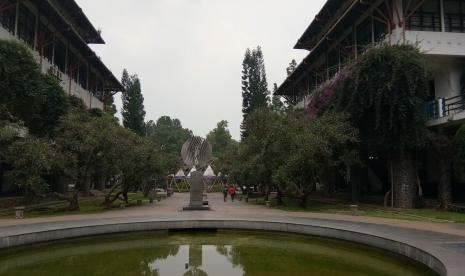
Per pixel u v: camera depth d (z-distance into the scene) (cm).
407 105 2055
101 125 2250
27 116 2373
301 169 2252
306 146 2122
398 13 2319
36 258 1108
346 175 3238
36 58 2817
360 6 2641
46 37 3183
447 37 2347
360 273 912
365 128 2306
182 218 1593
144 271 949
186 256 1127
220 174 5966
